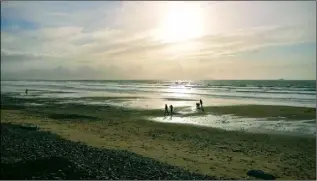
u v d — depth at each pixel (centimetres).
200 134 2944
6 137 2481
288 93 9362
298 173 1756
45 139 2470
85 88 14325
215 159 2042
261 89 12419
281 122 3575
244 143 2545
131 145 2462
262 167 1870
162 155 2134
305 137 2725
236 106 5288
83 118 4109
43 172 1489
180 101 6600
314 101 6312
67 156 1830
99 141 2611
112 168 1620
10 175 1458
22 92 10644
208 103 6025
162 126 3428
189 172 1672
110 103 6247
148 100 6938
